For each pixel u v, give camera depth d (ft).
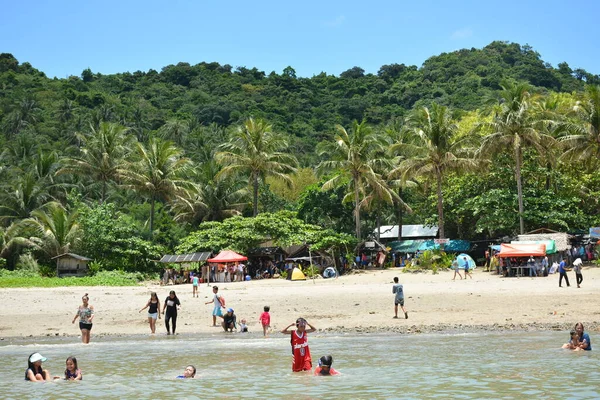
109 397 43.86
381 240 246.88
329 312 94.27
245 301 107.45
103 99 454.81
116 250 186.29
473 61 548.31
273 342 70.64
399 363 54.85
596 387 43.11
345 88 547.90
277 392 44.37
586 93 188.75
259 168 209.97
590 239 170.71
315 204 225.76
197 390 45.68
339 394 43.14
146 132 387.96
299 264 183.01
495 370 50.26
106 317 95.66
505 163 187.42
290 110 485.15
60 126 384.68
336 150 197.57
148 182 209.05
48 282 157.79
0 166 237.86
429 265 169.89
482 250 207.82
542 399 39.78
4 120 390.01
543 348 61.31
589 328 74.13
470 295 106.22
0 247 190.08
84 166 214.28
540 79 506.89
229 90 540.93
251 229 187.01
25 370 55.57
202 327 84.99
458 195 192.13
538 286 117.60
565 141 170.09
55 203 205.36
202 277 174.19
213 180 241.76
